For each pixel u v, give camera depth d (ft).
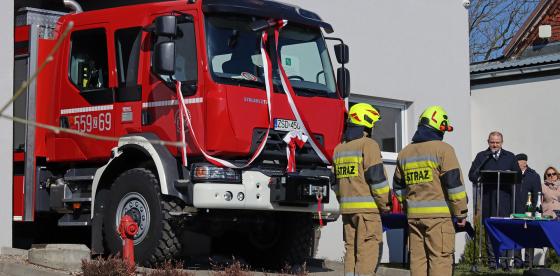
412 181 41.16
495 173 61.31
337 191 44.86
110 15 51.49
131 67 50.06
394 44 74.79
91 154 51.37
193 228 49.67
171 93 47.78
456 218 40.45
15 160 53.93
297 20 50.70
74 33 53.01
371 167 42.91
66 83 53.01
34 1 65.05
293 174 48.42
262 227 54.39
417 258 41.39
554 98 85.61
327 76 52.47
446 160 40.06
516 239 53.52
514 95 88.43
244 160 47.75
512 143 88.53
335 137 51.57
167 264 44.16
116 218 49.62
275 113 48.39
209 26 47.21
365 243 43.34
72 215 53.11
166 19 45.88
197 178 46.24
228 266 49.49
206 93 46.44
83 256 48.08
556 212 67.36
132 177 48.98
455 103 79.82
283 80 49.03
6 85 52.21
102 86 51.39
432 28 78.23
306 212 51.62
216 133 46.16
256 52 48.78
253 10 48.55
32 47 53.67
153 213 47.70
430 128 41.22
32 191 53.57
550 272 42.11
